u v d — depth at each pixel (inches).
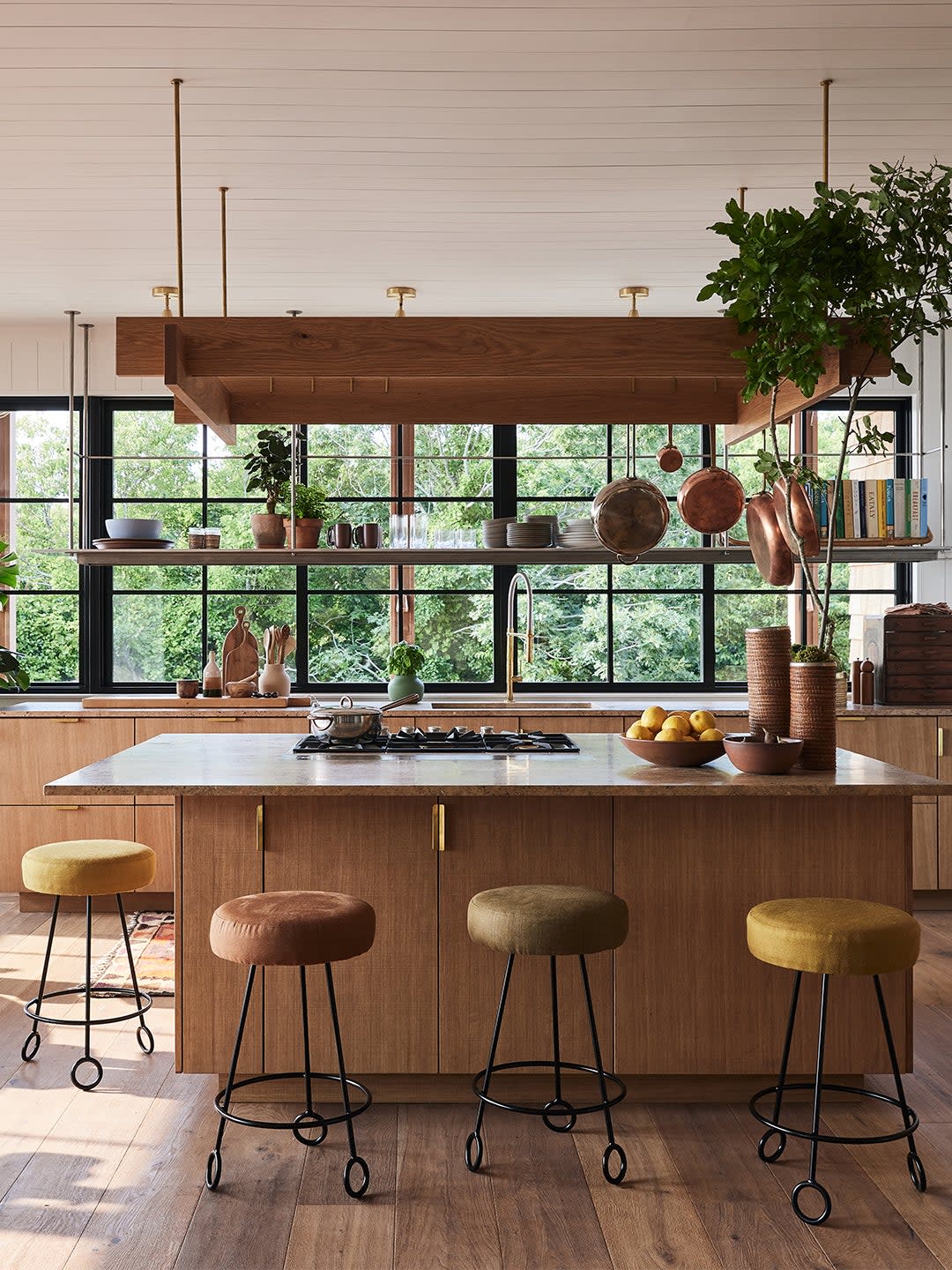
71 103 140.8
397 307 239.3
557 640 261.3
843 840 130.6
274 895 118.0
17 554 256.8
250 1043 130.5
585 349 130.7
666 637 262.1
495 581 261.4
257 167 161.3
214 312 242.1
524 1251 101.2
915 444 252.7
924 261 127.3
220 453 259.1
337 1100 131.7
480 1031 130.4
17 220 182.5
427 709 226.1
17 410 257.1
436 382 167.3
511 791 121.0
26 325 251.3
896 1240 103.1
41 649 259.1
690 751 133.5
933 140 154.7
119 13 120.0
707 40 127.2
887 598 259.8
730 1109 132.0
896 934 109.3
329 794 121.2
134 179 165.8
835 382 130.4
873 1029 130.8
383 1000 130.3
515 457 230.5
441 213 180.4
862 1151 120.5
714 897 130.3
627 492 152.3
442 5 119.3
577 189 171.2
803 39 127.3
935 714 222.4
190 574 259.8
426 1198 110.7
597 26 123.8
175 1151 120.3
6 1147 121.1
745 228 126.6
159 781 124.4
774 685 135.9
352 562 228.7
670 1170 116.3
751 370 129.1
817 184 126.2
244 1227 105.1
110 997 169.5
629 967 130.3
